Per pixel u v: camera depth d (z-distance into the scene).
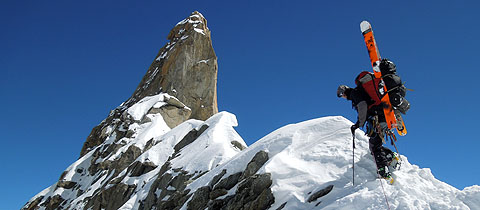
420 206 4.45
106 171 19.91
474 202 4.40
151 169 15.91
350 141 6.97
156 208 11.45
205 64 30.41
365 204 4.77
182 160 13.55
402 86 5.29
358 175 5.72
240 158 8.50
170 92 28.84
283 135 8.33
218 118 16.75
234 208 6.82
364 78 5.34
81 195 18.98
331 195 5.50
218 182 8.13
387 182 5.14
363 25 5.74
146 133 21.09
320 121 8.36
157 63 34.41
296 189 6.12
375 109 5.28
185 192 9.23
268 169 6.77
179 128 19.39
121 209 12.67
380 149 5.42
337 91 5.70
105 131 25.38
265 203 6.21
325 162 6.57
